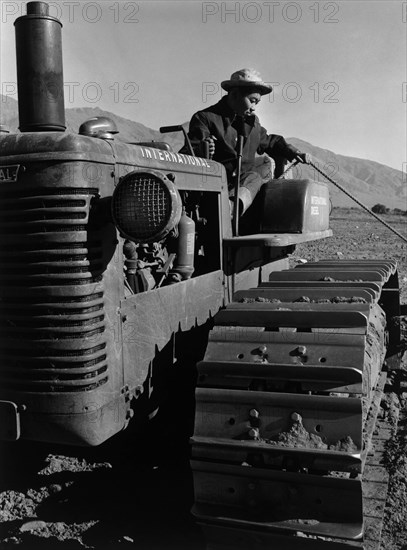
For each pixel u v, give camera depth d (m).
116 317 3.10
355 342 2.95
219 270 4.19
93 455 4.20
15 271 2.93
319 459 2.71
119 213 2.87
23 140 2.89
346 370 2.82
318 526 2.71
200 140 4.81
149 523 3.43
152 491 3.77
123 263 3.23
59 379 2.91
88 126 3.55
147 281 3.42
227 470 2.85
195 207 4.09
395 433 4.33
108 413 3.06
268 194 4.58
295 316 3.14
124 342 3.17
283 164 5.86
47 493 3.73
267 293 3.61
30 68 3.22
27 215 2.88
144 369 3.36
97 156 2.96
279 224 4.53
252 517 2.80
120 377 3.15
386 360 5.59
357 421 2.72
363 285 3.80
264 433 2.83
